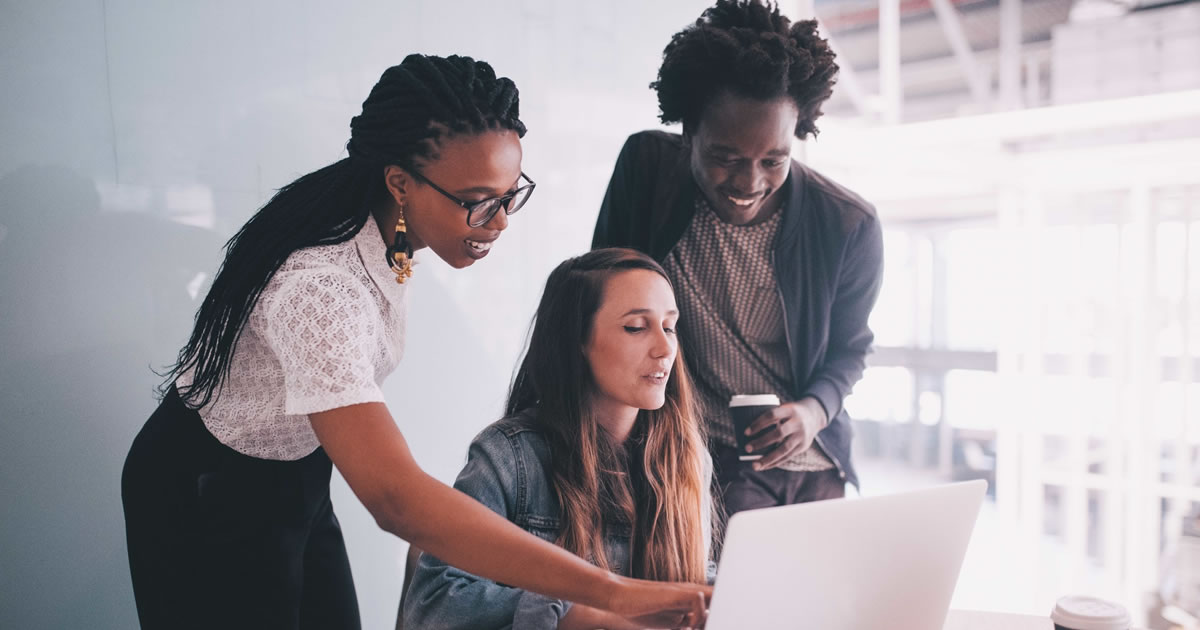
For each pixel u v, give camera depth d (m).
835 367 1.81
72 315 1.30
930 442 3.34
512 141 0.93
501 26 1.90
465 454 1.92
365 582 1.74
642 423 1.23
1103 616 0.80
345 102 1.65
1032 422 2.78
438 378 1.84
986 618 1.01
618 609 0.74
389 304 1.01
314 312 0.85
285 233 0.94
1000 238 2.81
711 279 1.76
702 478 1.29
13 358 1.24
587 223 2.13
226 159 1.47
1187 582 2.55
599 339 1.14
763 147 1.58
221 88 1.46
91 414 1.33
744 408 1.63
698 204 1.73
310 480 1.10
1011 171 2.71
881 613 0.78
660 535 1.18
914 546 0.76
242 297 0.93
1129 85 2.44
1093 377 2.68
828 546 0.70
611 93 2.14
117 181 1.34
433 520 0.77
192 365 1.02
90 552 1.34
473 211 0.91
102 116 1.32
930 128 2.62
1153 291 2.55
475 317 1.91
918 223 3.13
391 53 1.72
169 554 1.03
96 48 1.31
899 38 2.70
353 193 0.97
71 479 1.31
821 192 1.74
